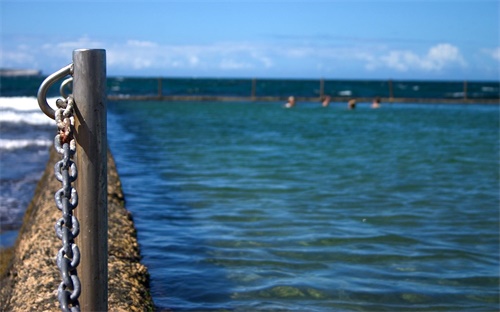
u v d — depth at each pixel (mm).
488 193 10531
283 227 7773
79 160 2375
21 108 25219
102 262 2420
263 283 5578
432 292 5473
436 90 90188
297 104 47906
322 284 5594
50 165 10875
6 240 7723
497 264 6391
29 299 4043
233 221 8062
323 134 22266
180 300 5059
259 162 14172
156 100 49531
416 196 10133
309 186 10906
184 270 5879
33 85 57688
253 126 25531
